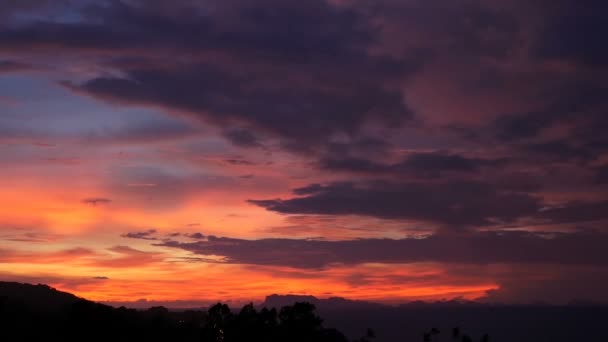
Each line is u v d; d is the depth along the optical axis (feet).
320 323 182.91
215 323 178.40
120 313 179.83
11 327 162.91
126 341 169.68
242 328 175.94
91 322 167.63
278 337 175.83
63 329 167.12
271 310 180.75
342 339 189.47
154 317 193.77
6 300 183.32
